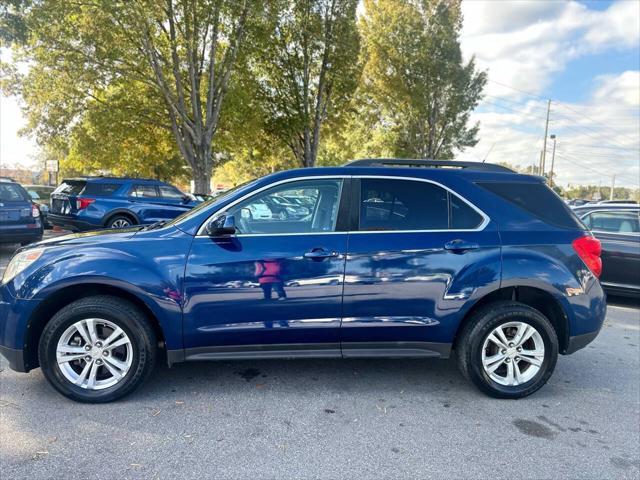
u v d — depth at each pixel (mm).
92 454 2844
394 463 2859
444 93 31469
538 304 4039
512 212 3838
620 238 7496
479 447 3074
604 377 4367
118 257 3428
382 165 3986
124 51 16484
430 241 3672
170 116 19312
